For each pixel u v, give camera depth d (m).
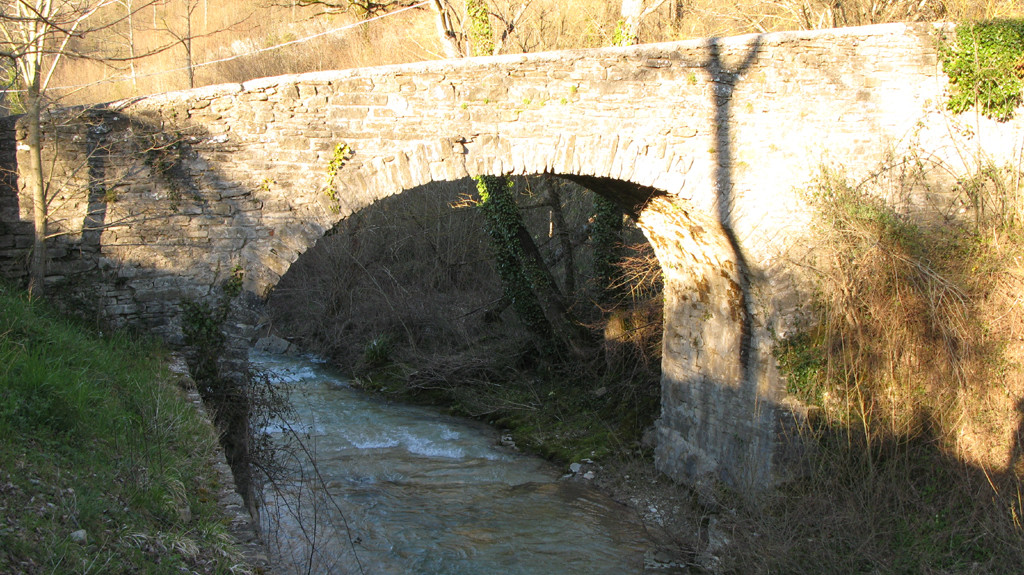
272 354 19.70
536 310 16.09
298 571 7.36
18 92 8.27
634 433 13.19
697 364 11.35
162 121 7.94
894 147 9.41
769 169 9.30
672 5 19.16
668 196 9.53
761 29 17.47
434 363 16.64
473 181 20.55
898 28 9.23
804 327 9.55
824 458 9.34
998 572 7.83
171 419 5.91
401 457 12.88
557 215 16.33
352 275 20.81
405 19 23.02
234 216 8.18
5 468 4.09
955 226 9.45
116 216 7.89
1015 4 12.59
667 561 9.68
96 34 14.22
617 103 8.98
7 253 7.73
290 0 17.80
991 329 9.00
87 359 6.21
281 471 9.18
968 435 8.89
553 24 19.53
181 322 8.09
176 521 4.51
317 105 8.29
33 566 3.45
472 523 10.52
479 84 8.68
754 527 9.39
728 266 10.10
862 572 8.37
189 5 20.19
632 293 13.93
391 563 9.19
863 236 9.04
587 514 10.98
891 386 9.23
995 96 9.27
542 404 15.06
